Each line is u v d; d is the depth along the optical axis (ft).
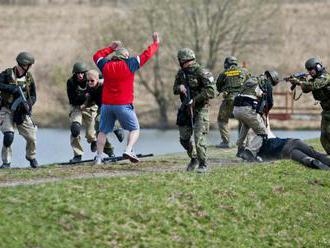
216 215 133.59
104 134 173.06
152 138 498.28
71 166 178.70
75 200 125.08
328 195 154.20
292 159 174.09
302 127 535.60
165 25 614.75
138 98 648.79
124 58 162.81
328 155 173.99
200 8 609.42
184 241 123.34
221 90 227.81
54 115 595.88
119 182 137.49
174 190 137.59
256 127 185.78
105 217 122.31
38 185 131.13
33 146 180.34
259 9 619.67
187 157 202.69
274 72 188.75
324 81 172.14
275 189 151.02
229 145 230.68
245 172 158.71
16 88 176.65
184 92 159.33
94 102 189.57
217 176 151.94
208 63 613.11
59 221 117.91
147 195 132.87
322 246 136.05
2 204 119.65
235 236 129.90
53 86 641.81
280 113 544.21
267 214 140.26
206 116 160.15
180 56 159.12
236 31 620.90
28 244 110.42
